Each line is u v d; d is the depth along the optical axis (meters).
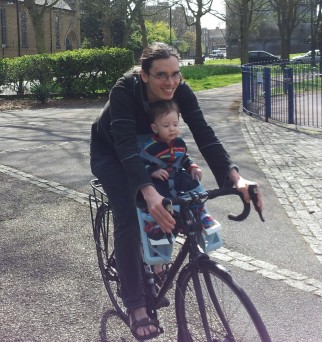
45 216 6.16
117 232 3.13
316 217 5.89
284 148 9.90
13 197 6.94
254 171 8.09
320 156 9.10
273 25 74.69
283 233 5.43
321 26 46.72
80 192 7.11
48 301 4.08
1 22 63.12
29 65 20.98
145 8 47.91
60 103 19.92
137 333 3.08
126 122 2.98
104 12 40.59
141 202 2.94
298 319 3.70
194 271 2.78
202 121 3.15
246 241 5.22
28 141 11.32
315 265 4.62
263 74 13.95
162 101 2.96
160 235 2.87
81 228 5.72
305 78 15.72
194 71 36.16
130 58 21.22
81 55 20.75
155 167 2.98
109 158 3.26
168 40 75.00
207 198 2.82
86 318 3.81
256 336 2.66
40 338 3.54
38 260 4.88
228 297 2.64
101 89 21.19
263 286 4.22
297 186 7.17
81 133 12.37
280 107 14.29
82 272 4.59
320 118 14.23
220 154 3.04
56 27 72.50
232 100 19.45
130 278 3.08
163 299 3.18
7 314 3.88
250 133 11.79
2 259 4.91
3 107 18.95
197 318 2.86
